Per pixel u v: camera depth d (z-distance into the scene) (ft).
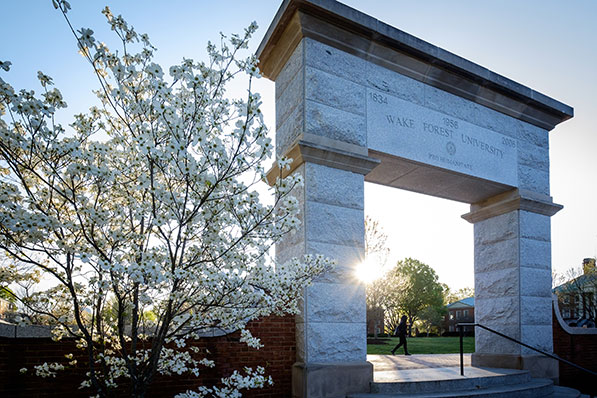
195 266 13.88
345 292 23.88
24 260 12.55
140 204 14.07
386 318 142.10
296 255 23.84
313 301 22.82
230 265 14.11
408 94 29.30
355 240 24.76
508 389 25.36
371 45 27.40
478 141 32.42
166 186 14.30
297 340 23.06
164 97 12.72
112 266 12.13
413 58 28.99
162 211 13.82
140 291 14.10
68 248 12.71
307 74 25.16
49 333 18.10
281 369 22.65
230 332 20.20
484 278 36.01
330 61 26.21
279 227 14.06
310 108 24.89
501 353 33.35
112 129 15.47
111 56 12.72
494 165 32.99
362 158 25.22
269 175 27.45
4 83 11.00
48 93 12.23
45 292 14.20
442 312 173.58
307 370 21.52
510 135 34.78
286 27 26.40
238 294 14.11
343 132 25.79
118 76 12.97
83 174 12.46
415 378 24.63
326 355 22.61
